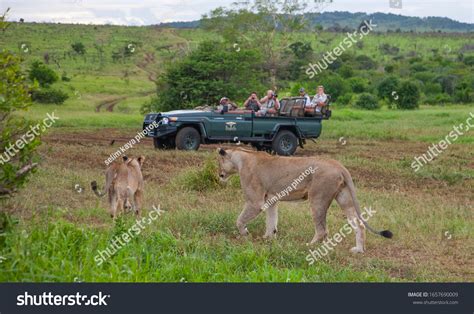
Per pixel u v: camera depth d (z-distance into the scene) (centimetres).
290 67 5084
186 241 856
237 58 3366
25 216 865
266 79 4588
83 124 3031
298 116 1997
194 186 1312
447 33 12119
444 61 6775
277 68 4875
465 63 6731
